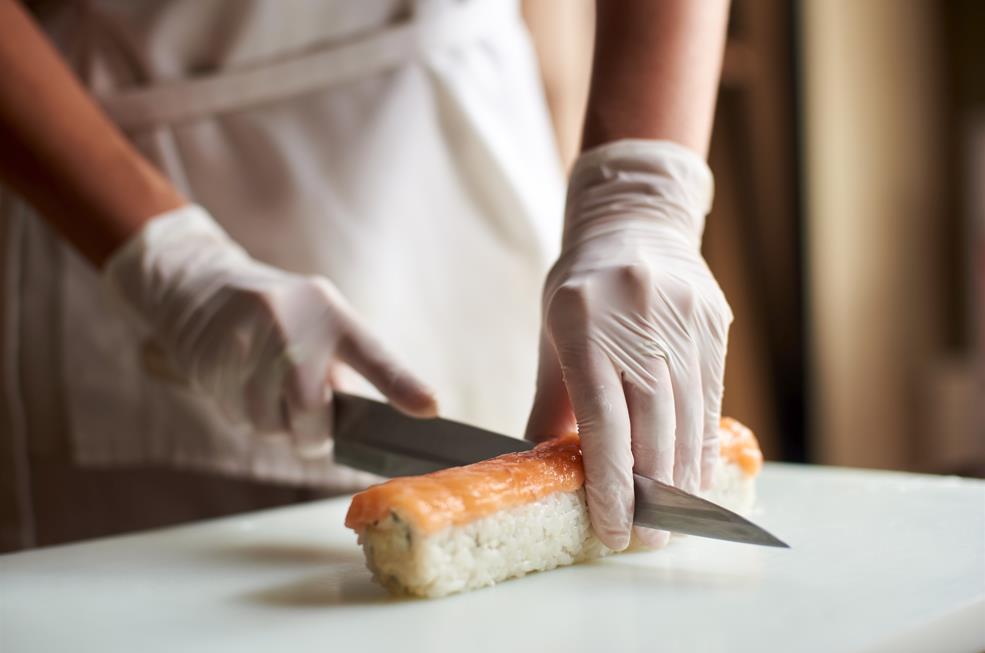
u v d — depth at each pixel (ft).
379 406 4.75
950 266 15.51
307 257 5.87
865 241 13.93
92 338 6.03
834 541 3.83
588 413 3.71
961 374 15.28
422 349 6.09
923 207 15.11
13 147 5.31
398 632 3.02
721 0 4.52
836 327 13.44
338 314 5.04
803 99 12.55
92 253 5.56
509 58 6.31
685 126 4.44
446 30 5.99
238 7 5.88
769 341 12.18
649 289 3.90
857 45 13.58
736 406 11.69
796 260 12.44
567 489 3.62
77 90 5.53
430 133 6.03
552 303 3.94
